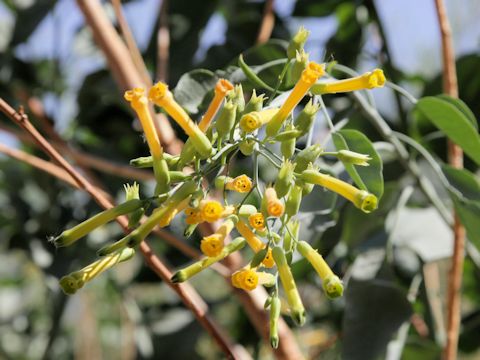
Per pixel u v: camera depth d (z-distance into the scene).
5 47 0.93
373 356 0.58
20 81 0.88
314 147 0.39
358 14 0.82
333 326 0.96
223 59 0.79
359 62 0.85
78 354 1.28
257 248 0.38
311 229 0.56
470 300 0.88
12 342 1.25
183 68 0.83
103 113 0.93
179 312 0.93
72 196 0.95
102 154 0.93
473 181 0.55
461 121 0.54
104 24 0.63
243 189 0.38
